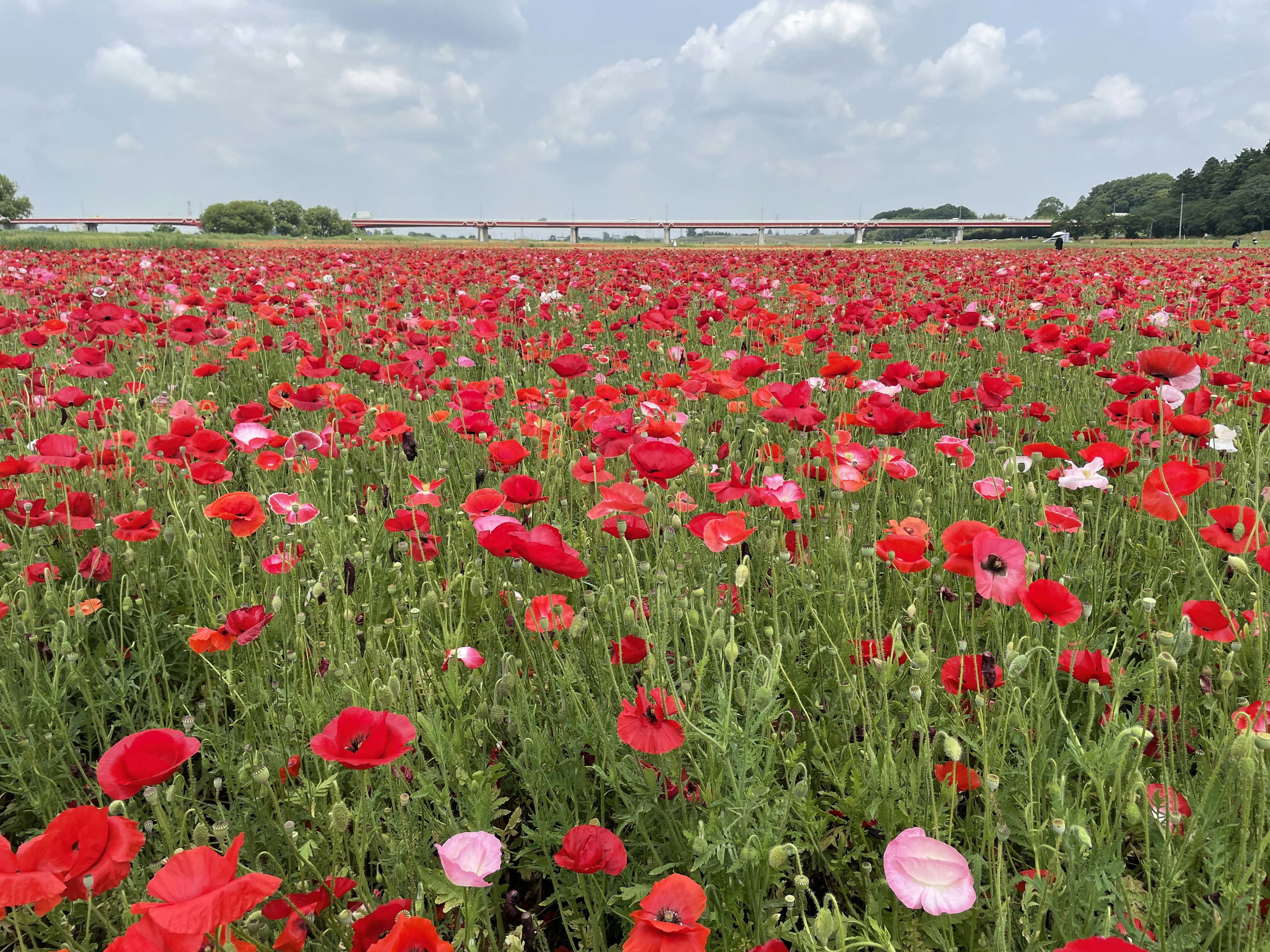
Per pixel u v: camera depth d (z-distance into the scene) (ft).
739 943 5.87
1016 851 6.86
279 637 9.47
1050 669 8.11
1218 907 5.68
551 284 39.88
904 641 8.51
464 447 16.26
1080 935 5.51
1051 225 394.93
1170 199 376.48
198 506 10.91
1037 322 28.12
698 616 7.43
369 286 42.06
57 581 11.17
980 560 6.42
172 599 11.18
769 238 491.31
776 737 7.13
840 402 15.72
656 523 8.81
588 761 8.06
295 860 6.74
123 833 4.94
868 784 6.86
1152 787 6.42
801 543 9.92
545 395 16.03
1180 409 11.37
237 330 28.25
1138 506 11.41
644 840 6.89
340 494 14.03
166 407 16.81
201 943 4.04
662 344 22.95
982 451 14.53
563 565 6.94
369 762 5.08
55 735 7.98
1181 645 6.23
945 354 25.30
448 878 5.42
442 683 7.67
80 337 23.35
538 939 6.21
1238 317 31.81
